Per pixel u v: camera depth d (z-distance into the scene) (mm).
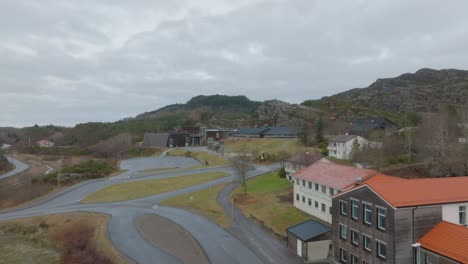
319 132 125812
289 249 41969
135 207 65250
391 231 29781
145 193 76812
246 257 39719
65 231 52781
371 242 32594
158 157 150000
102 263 40375
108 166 112188
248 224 52500
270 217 53969
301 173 57000
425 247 28547
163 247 43906
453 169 65750
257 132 165250
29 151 175625
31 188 83062
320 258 38844
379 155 77625
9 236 53250
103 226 53438
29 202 72562
